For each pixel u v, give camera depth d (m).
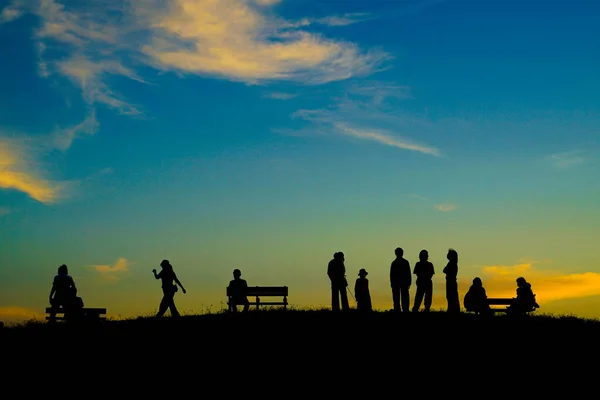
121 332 27.45
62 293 29.62
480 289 29.92
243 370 23.69
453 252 29.92
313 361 24.36
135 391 22.09
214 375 23.28
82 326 28.70
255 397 21.80
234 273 32.34
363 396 21.91
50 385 22.41
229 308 31.84
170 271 30.78
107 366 23.92
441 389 22.41
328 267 30.91
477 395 21.95
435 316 29.38
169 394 21.95
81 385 22.45
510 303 29.84
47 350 25.31
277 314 30.31
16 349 25.41
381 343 25.81
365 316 29.48
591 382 22.95
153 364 24.12
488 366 23.98
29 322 29.45
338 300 30.70
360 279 30.22
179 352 25.14
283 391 22.19
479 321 28.44
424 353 24.97
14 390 21.97
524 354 24.95
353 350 25.23
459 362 24.23
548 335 26.78
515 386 22.64
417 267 29.97
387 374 23.38
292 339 26.25
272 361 24.38
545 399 21.89
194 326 28.06
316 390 22.30
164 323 28.75
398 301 29.92
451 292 29.66
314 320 28.77
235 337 26.56
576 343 26.00
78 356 24.77
